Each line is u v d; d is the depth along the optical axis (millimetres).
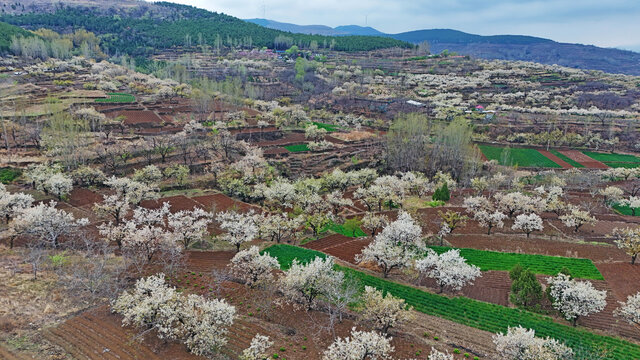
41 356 40594
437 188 111500
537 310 59062
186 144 126438
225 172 112875
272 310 54375
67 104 149250
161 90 182250
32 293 51031
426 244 82500
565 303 55875
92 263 61469
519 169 147000
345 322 52469
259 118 172750
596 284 65812
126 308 45906
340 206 106000
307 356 44938
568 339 51281
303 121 181500
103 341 43969
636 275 68688
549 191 116500
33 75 187000
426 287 64750
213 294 57125
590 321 56688
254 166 120125
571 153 163875
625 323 56000
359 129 184625
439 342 49375
